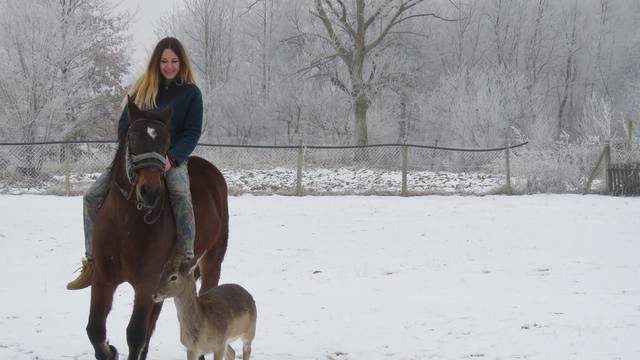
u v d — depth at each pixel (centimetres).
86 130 3284
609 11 5291
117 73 3425
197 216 708
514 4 5038
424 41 5016
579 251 1490
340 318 930
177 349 782
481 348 765
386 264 1378
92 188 660
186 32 4784
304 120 4453
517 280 1215
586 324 866
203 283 775
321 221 1870
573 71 5219
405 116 4788
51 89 2872
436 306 998
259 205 2150
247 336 650
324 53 4388
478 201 2278
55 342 802
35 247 1509
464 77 4334
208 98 4347
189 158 779
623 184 2433
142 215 606
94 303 617
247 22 4941
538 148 2752
